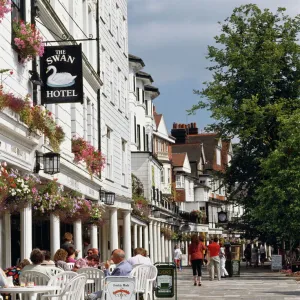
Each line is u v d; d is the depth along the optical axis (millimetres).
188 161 105688
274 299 24984
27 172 21672
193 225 97062
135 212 50031
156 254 63688
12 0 21078
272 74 48531
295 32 50438
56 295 14125
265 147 50062
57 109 26734
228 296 26797
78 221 28984
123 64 46344
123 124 45438
